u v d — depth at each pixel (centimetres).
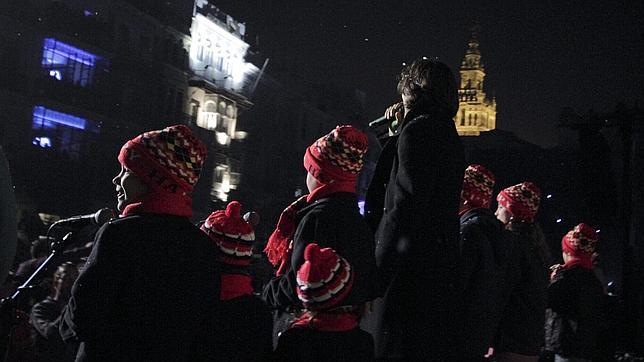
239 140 4150
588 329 591
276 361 322
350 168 334
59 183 2848
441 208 331
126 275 264
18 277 573
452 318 332
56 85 2980
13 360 512
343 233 322
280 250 345
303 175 4712
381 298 335
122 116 3300
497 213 488
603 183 1733
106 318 260
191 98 3812
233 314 338
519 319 450
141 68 3388
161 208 280
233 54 4222
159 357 266
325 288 307
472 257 396
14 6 2812
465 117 11244
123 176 285
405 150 332
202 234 294
